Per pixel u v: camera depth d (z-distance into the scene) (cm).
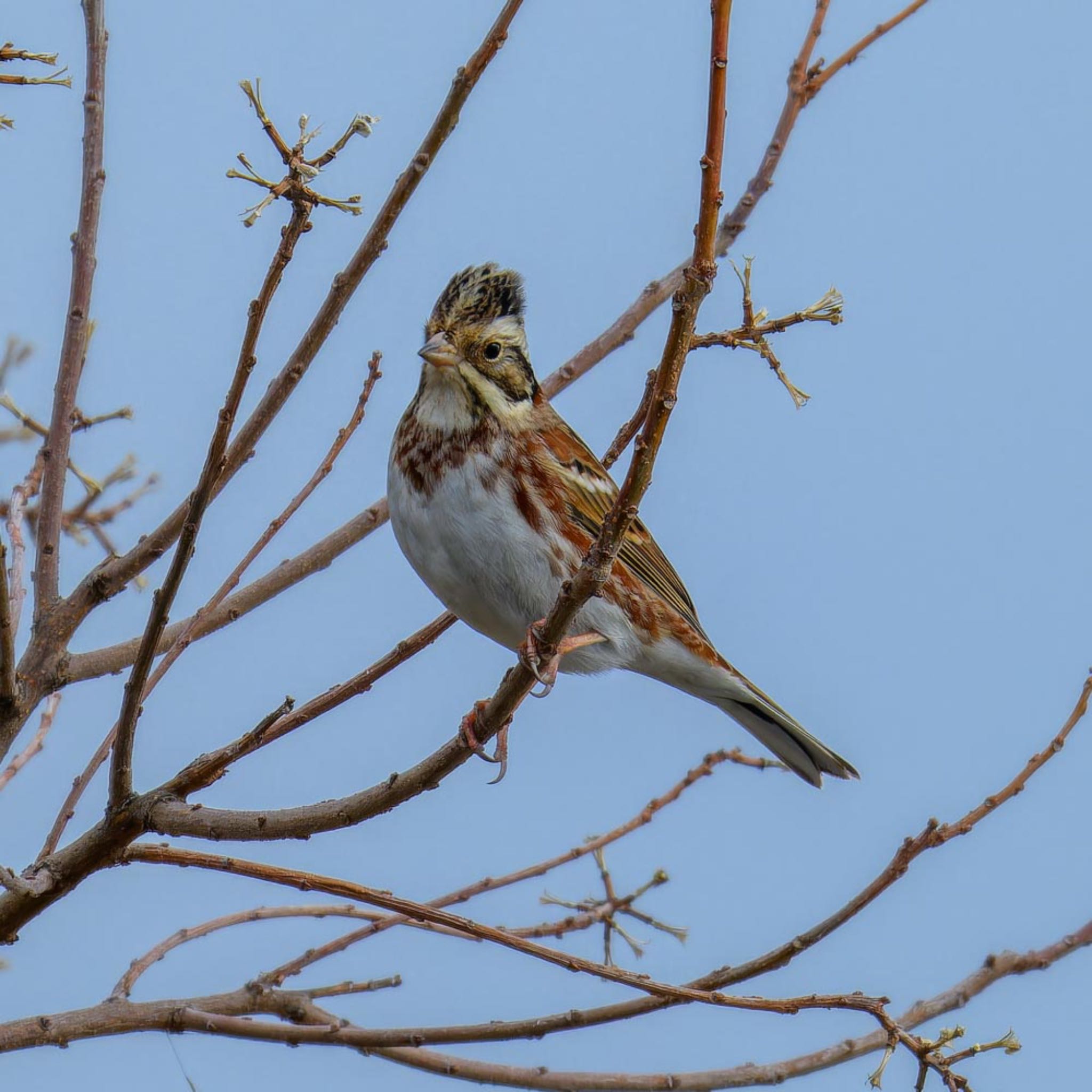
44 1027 1016
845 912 975
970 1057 896
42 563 1092
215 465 873
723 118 790
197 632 1154
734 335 888
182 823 949
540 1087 1095
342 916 1155
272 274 840
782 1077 1073
